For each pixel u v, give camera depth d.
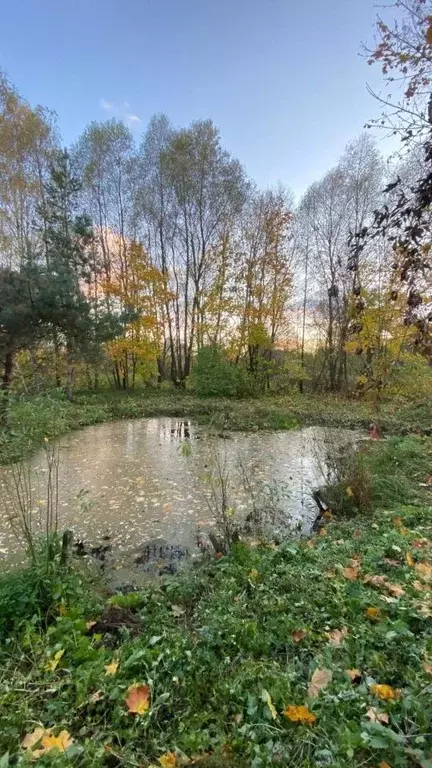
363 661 1.85
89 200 16.83
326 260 16.80
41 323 9.70
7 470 4.95
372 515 4.22
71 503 5.03
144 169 17.44
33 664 2.11
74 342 10.77
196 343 17.53
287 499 5.18
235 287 16.70
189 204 17.70
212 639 2.13
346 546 3.33
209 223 17.75
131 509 4.85
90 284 14.84
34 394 4.61
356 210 15.52
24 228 12.92
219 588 2.83
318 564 3.03
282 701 1.65
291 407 12.11
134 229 17.77
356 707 1.54
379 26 1.81
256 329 16.25
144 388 17.77
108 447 8.03
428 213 1.74
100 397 14.09
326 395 14.80
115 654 2.18
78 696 1.87
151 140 17.36
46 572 2.83
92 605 2.78
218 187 17.25
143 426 10.30
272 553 3.36
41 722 1.75
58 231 12.62
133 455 7.39
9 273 9.38
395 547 3.10
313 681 1.71
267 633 2.16
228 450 7.77
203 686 1.84
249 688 1.77
